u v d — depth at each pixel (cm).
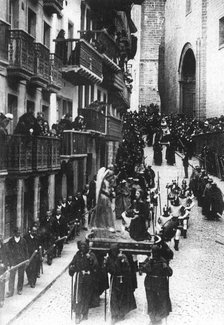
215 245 2036
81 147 2797
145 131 5150
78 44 2609
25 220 2091
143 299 1401
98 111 3141
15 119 2014
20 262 1385
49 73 2298
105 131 3456
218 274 1630
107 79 3662
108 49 3412
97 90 3606
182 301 1371
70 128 2547
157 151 4034
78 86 3108
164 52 7194
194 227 2402
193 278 1584
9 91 1919
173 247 1998
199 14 5541
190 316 1258
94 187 2380
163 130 4922
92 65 2872
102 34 3161
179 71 6425
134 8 6844
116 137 3869
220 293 1441
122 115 5038
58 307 1320
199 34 5538
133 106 6825
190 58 6269
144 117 5341
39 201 2183
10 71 1883
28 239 1499
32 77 2106
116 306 1212
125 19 4469
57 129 2422
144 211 1747
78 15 3025
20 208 1945
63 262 1759
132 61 6812
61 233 1830
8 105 1991
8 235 1925
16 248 1391
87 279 1222
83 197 2384
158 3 6938
